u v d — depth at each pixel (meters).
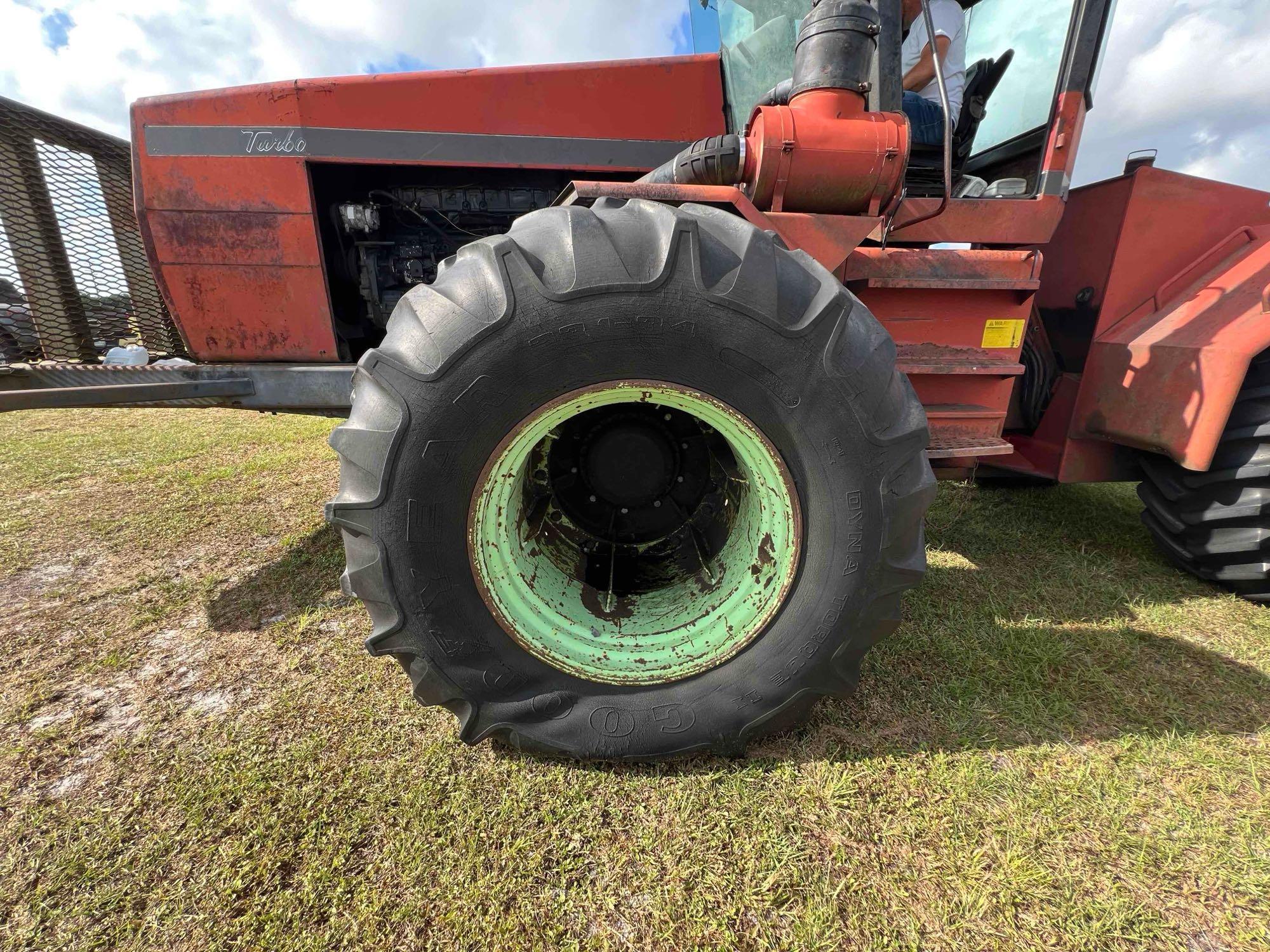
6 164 1.95
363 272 2.30
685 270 1.25
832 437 1.31
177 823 1.35
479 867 1.24
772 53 2.36
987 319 2.11
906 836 1.31
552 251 1.27
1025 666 1.88
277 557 2.68
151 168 2.10
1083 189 2.56
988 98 2.61
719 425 1.40
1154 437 2.26
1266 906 1.17
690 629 1.51
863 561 1.36
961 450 1.99
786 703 1.45
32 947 1.10
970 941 1.11
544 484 1.73
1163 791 1.43
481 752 1.53
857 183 1.77
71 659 1.95
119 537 2.89
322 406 2.17
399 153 2.19
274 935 1.12
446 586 1.35
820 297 1.30
